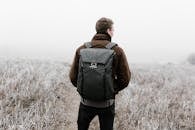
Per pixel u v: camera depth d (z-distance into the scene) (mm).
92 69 3402
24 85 6043
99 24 3578
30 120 4586
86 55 3459
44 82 6719
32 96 5664
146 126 4906
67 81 8297
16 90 5773
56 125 4949
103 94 3406
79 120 3684
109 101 3518
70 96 6988
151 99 6582
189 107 6207
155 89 7832
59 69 9898
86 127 3717
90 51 3469
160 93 7320
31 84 6281
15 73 7180
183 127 5266
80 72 3479
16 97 5441
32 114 4867
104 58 3400
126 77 3494
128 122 5133
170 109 5934
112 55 3426
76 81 3703
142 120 5121
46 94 6008
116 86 3572
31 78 6812
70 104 6336
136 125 5090
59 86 7340
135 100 6191
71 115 5652
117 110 5680
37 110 5039
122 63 3471
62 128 4930
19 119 4594
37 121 4668
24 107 5277
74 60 3641
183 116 5746
